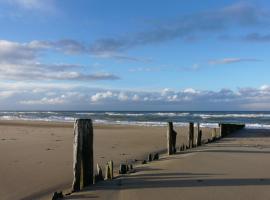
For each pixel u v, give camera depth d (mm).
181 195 7359
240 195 7246
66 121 54188
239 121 54438
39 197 8406
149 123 47781
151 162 11945
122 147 17844
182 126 38938
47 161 12805
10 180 9969
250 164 10555
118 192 7820
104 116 78562
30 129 32750
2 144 18484
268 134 27422
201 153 13109
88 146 8477
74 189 8203
